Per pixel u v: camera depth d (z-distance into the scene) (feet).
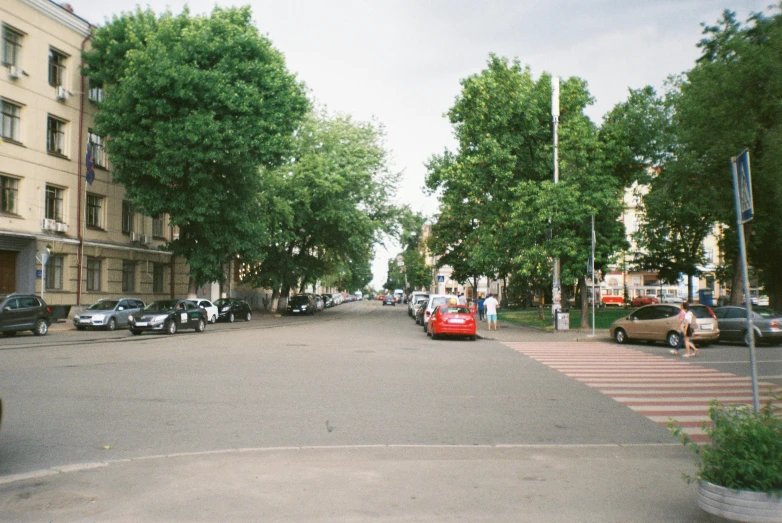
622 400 35.04
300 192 135.85
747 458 14.47
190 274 109.70
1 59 91.91
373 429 26.71
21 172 95.25
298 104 104.53
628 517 16.11
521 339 82.64
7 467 20.47
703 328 70.95
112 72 101.35
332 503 16.90
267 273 155.53
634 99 117.08
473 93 103.91
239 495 17.49
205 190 96.73
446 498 17.44
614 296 258.37
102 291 114.32
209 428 26.43
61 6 102.47
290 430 26.27
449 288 346.13
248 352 58.13
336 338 79.56
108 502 16.87
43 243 98.78
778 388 39.32
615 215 99.71
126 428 26.20
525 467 20.84
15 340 70.49
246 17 103.71
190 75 89.04
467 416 29.81
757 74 79.82
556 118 93.81
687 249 144.87
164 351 57.88
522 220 91.66
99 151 113.91
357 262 170.19
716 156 88.79
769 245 105.91
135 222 124.98
